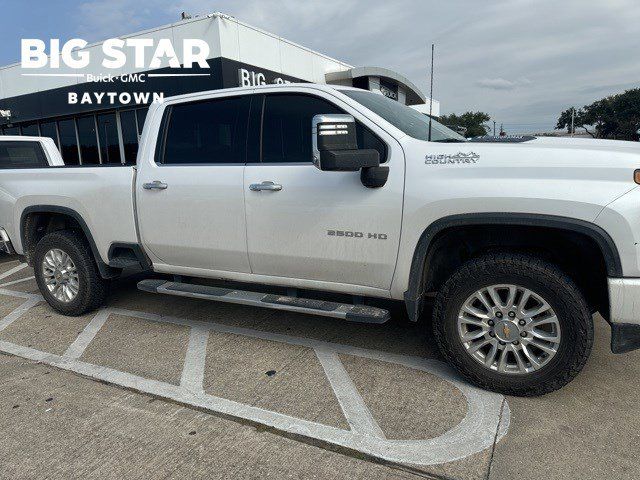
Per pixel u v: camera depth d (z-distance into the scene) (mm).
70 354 3820
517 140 3117
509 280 2820
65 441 2646
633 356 3461
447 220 2879
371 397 3014
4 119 17547
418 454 2451
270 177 3436
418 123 3506
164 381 3307
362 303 3406
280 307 3484
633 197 2518
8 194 4828
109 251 4324
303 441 2586
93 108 15070
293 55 15141
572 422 2682
